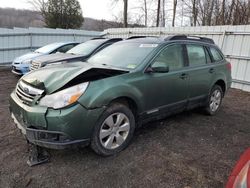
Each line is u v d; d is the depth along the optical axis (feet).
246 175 5.71
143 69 11.48
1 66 37.65
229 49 28.12
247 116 17.08
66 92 8.97
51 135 8.95
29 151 10.56
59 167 9.52
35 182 8.61
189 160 10.41
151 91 11.69
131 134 11.18
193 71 14.08
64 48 30.30
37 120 8.90
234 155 11.05
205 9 58.29
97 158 10.23
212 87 16.03
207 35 30.22
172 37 13.69
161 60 12.42
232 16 49.93
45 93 9.27
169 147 11.52
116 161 10.09
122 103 10.91
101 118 9.77
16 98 10.32
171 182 8.86
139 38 14.82
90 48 24.31
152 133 13.07
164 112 12.90
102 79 10.02
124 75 10.75
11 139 11.74
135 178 9.01
